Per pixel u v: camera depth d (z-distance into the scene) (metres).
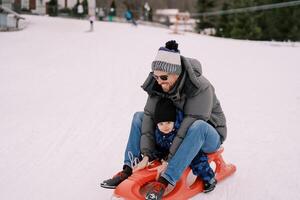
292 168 3.59
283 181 3.33
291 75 7.88
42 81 7.79
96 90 6.97
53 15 35.34
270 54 11.04
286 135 4.50
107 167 3.68
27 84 7.53
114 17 38.81
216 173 3.30
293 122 4.99
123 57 10.61
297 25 31.80
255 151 4.02
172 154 2.79
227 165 3.46
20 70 8.90
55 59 10.36
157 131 2.95
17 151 4.12
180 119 2.89
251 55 10.87
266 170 3.55
